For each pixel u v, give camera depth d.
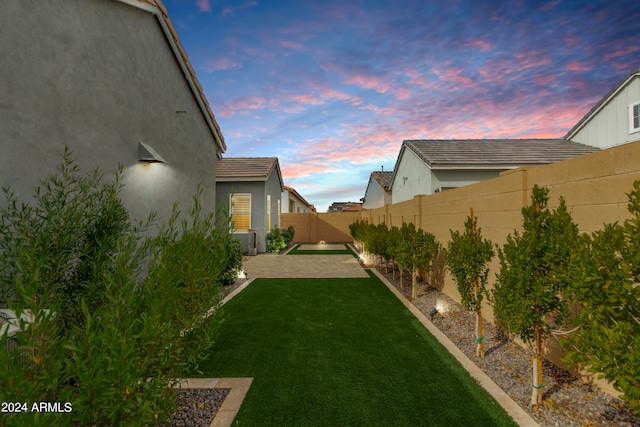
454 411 3.21
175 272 3.09
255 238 17.17
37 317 1.76
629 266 2.20
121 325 2.15
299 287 9.27
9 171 3.57
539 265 3.27
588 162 3.50
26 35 3.78
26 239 2.81
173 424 3.02
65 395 1.72
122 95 5.35
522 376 3.93
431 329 5.68
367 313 6.70
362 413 3.20
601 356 2.25
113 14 5.18
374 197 28.72
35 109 3.86
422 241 7.88
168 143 6.88
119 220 3.81
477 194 6.23
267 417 3.13
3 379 1.47
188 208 7.79
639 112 15.02
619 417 3.01
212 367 4.23
